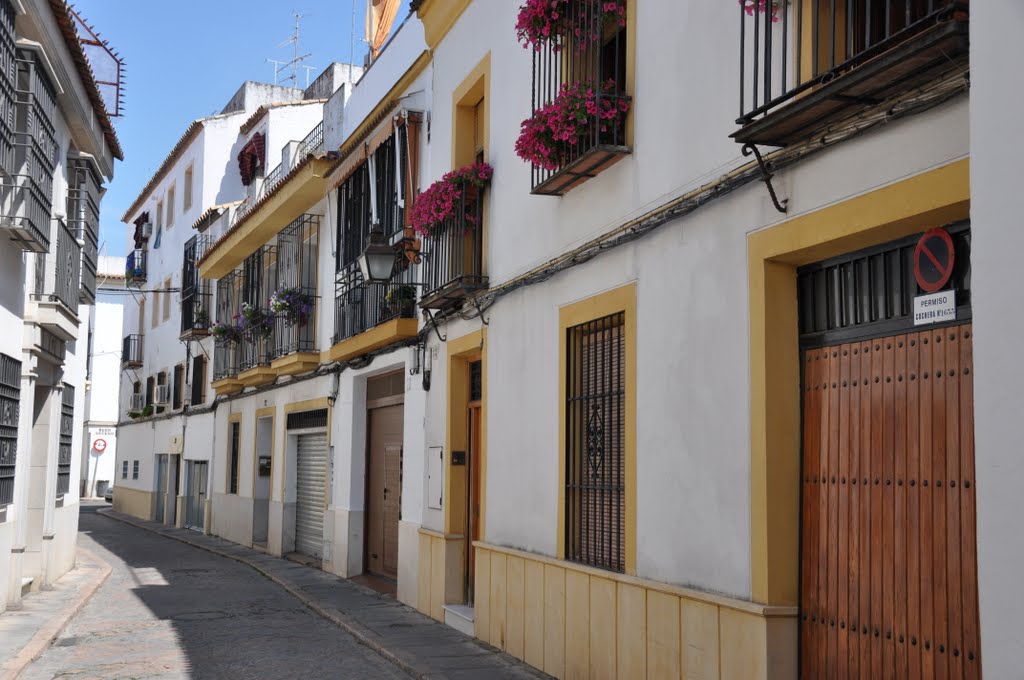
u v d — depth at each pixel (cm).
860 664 536
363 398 1683
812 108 509
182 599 1459
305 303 1920
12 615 1225
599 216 827
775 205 576
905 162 489
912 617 502
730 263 635
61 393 1511
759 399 599
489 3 1109
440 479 1217
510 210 1026
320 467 1922
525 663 924
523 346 975
